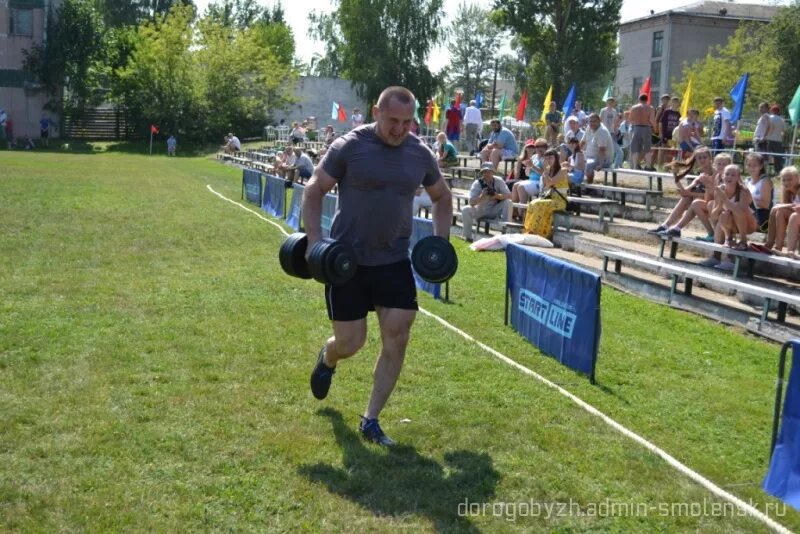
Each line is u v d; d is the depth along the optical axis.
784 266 10.11
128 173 30.84
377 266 5.08
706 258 11.34
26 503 4.16
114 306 8.62
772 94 41.88
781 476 4.58
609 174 18.30
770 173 17.30
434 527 4.07
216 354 6.95
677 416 5.91
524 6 48.28
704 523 4.22
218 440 5.06
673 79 53.06
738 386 6.70
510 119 35.16
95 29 54.91
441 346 7.48
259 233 14.91
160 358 6.78
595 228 14.04
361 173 4.91
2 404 5.55
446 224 5.38
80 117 56.47
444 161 21.86
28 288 9.34
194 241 13.67
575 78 49.22
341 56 63.34
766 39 44.75
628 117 19.02
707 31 55.59
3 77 53.47
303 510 4.20
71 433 5.10
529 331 7.88
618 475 4.75
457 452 5.02
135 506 4.17
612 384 6.63
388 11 59.91
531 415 5.72
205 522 4.04
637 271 11.55
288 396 5.92
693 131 17.11
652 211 14.04
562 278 7.18
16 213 16.28
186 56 54.81
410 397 6.03
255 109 56.72
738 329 8.83
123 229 14.73
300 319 8.29
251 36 57.09
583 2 48.16
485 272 11.63
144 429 5.20
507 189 14.99
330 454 4.91
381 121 4.84
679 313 9.50
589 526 4.16
